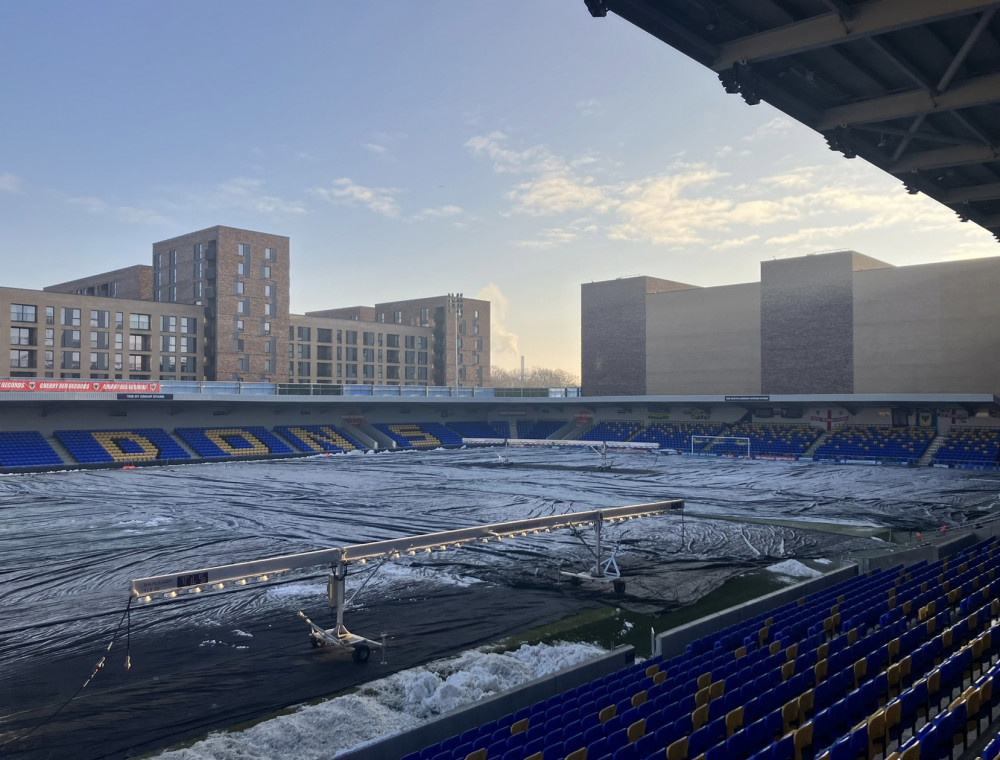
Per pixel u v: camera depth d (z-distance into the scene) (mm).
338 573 16094
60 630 17438
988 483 47812
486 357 117938
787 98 20906
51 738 11836
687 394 78688
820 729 9180
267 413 76375
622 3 16453
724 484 47625
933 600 15859
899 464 61062
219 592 20625
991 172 26672
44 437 60156
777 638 14234
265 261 85500
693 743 8945
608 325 85062
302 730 11820
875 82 20562
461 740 10227
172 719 12516
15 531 30109
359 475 53000
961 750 9133
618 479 50562
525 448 82375
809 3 17156
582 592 20875
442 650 16078
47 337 70375
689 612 19219
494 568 23641
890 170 25562
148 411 67750
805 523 32625
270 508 36594
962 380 61562
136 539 28500
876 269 66062
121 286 95125
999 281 60031
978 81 19578
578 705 11438
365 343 102438
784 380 71438
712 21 17453
